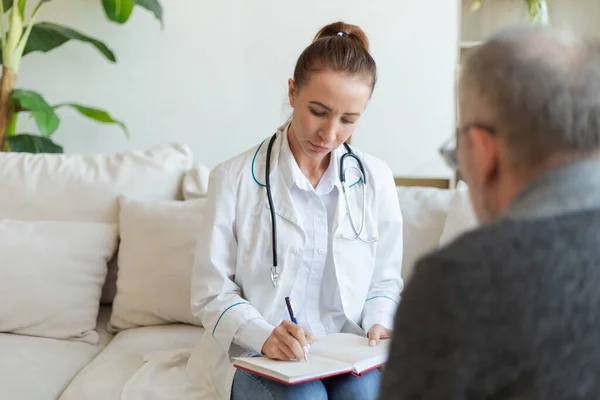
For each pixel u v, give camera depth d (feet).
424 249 7.01
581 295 2.29
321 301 5.81
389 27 10.25
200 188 7.77
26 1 10.30
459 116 2.78
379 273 6.02
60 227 7.36
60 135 10.62
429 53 10.25
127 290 7.20
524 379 2.26
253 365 4.83
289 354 4.91
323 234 5.71
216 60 10.39
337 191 5.77
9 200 7.67
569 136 2.45
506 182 2.62
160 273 7.14
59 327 6.98
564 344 2.26
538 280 2.29
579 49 2.54
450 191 7.40
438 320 2.32
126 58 10.44
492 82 2.56
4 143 9.40
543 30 2.62
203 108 10.49
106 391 5.71
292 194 5.71
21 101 8.92
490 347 2.27
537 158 2.52
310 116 5.32
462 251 2.39
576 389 2.24
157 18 9.46
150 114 10.53
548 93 2.46
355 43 5.37
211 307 5.48
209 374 5.57
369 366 4.88
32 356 6.40
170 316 7.16
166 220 7.28
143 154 8.08
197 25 10.35
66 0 10.33
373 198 5.93
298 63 5.42
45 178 7.78
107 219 7.65
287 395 4.87
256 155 5.79
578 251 2.32
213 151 10.57
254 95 10.43
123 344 6.72
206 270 5.61
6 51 9.32
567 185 2.44
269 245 5.61
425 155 10.41
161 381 5.75
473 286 2.31
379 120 10.41
